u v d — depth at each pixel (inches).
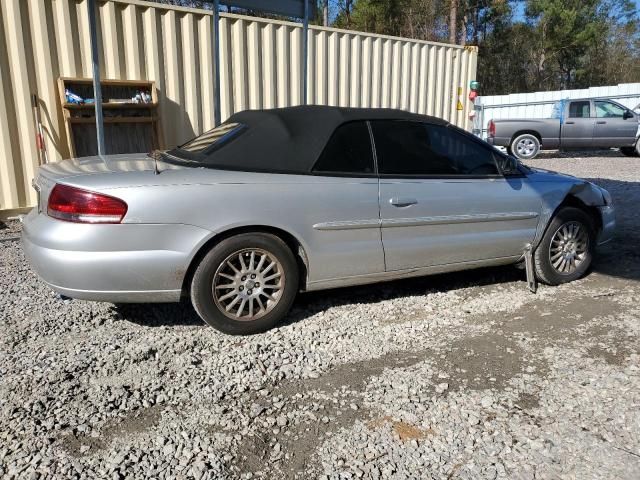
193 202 144.9
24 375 132.5
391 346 152.7
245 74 352.5
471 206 183.3
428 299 189.2
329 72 388.5
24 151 289.9
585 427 115.4
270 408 122.3
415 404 124.1
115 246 139.7
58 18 289.1
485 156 192.1
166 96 326.0
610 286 203.5
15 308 173.8
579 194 205.6
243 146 161.2
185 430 113.9
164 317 169.3
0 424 114.0
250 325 155.9
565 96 871.7
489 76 1574.8
